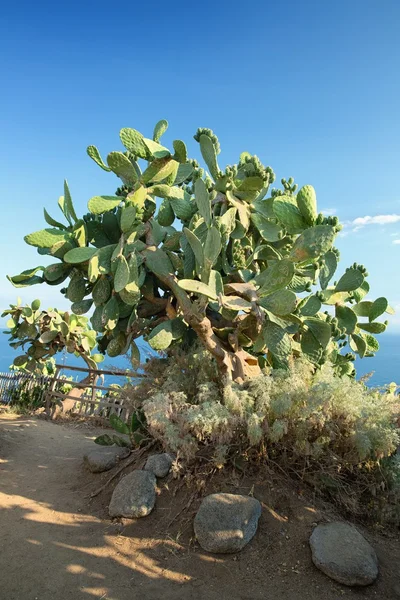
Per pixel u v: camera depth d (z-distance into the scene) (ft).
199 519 9.07
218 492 9.99
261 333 12.28
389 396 13.92
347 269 13.84
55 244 11.54
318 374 11.88
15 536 9.48
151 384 13.33
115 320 12.41
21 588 7.70
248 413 10.21
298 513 9.46
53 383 25.63
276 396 10.53
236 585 7.82
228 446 10.40
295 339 14.01
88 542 9.29
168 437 10.19
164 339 12.21
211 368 12.78
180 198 13.09
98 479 12.56
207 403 10.09
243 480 10.23
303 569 8.16
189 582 7.94
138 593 7.64
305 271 13.38
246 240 13.84
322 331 12.10
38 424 21.91
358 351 15.17
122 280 10.96
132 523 9.86
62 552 8.89
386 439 10.00
